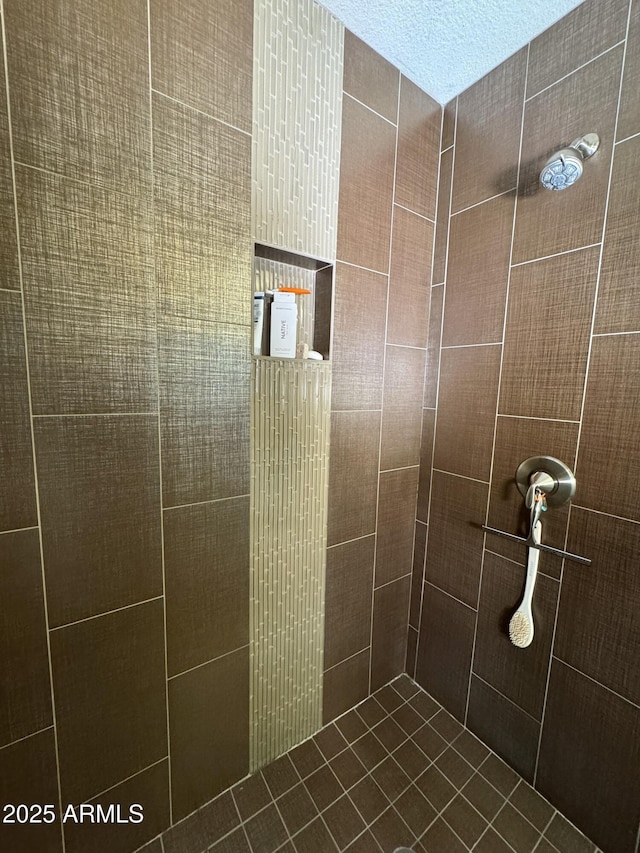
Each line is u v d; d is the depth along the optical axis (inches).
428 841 35.1
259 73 31.2
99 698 30.0
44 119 23.3
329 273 38.6
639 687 31.3
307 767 41.3
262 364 34.6
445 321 45.9
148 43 26.0
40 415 25.3
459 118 43.1
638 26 28.7
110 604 29.6
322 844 34.4
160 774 34.1
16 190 23.0
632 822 32.3
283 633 40.4
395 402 46.3
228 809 37.1
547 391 36.5
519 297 38.2
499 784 40.3
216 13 28.5
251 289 33.0
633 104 29.4
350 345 40.8
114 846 32.5
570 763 36.4
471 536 44.7
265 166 32.5
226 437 33.4
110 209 26.0
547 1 32.1
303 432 38.5
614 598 32.6
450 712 48.6
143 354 28.5
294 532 39.5
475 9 33.1
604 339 32.1
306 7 32.8
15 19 21.9
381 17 34.5
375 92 38.6
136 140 26.4
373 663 50.6
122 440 28.4
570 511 35.3
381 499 47.2
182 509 31.9
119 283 26.9
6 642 25.9
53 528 26.6
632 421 30.8
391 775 40.8
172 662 33.2
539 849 34.7
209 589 34.4
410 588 53.1
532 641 39.0
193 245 29.6
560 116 34.1
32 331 24.4
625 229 30.4
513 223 38.3
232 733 38.2
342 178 37.5
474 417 43.4
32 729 27.6
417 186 44.0
